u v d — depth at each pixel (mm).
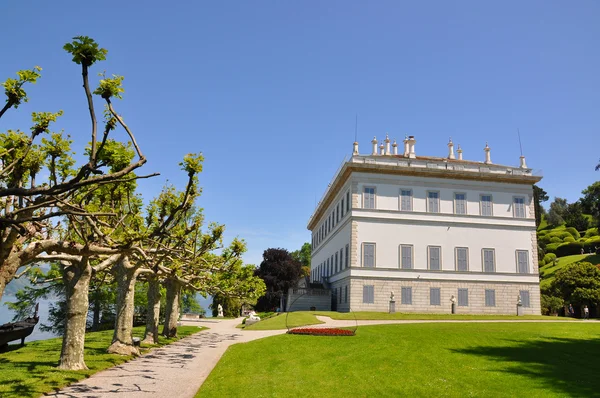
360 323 38688
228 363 20344
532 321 41094
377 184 53844
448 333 28516
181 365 19719
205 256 29578
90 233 18422
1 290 11430
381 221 53000
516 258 54156
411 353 21844
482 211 54844
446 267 52812
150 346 25906
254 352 23250
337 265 60156
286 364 19875
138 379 15867
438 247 53219
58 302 45500
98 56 8664
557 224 116875
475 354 21750
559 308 57500
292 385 15789
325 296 60219
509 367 18812
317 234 83312
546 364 19469
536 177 55500
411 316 45562
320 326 36781
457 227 54000
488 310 52406
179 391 14211
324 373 17906
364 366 19125
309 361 20547
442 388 15438
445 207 54312
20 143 13211
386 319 42656
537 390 15023
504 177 55125
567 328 32500
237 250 29781
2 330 23078
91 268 17781
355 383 16203
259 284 34219
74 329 17047
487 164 57125
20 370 15836
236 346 26125
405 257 52438
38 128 12977
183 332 36844
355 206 53000
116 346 21766
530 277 53875
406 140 61969
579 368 18766
